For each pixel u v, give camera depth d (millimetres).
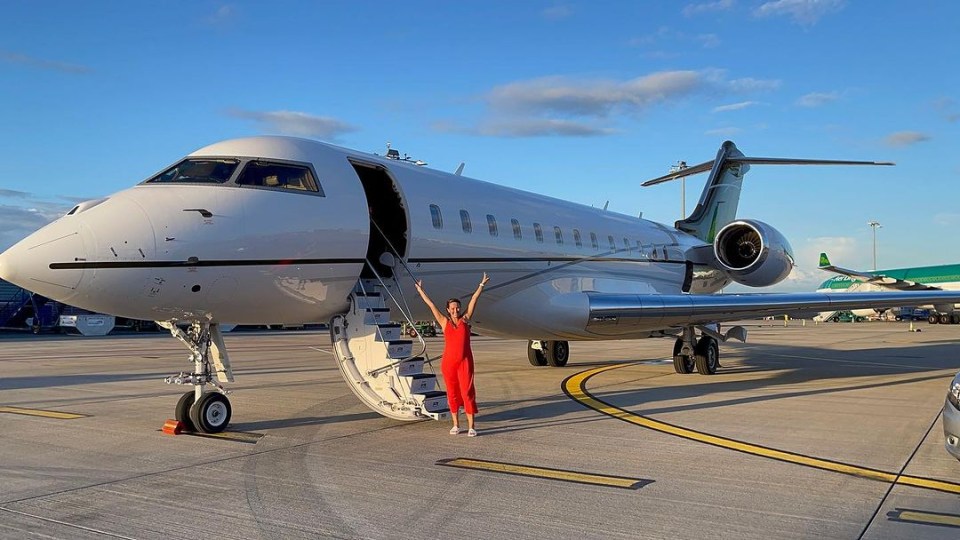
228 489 6031
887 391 12500
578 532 4875
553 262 13805
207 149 9125
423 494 5844
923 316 73062
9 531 4941
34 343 30750
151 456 7332
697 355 15508
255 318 9055
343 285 9453
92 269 7387
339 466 6844
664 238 18719
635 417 9672
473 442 7973
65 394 12516
